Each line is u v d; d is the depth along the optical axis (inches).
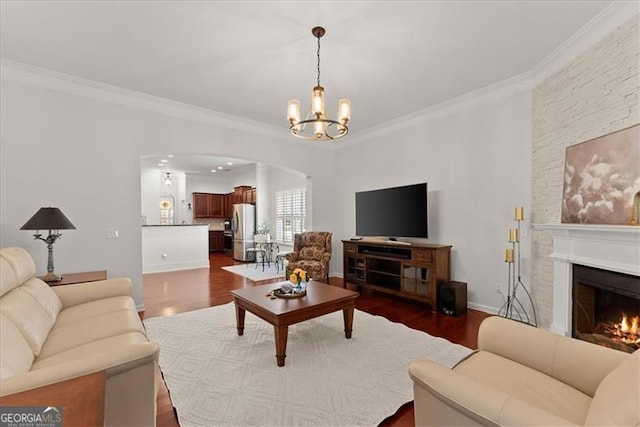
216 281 224.5
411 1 84.0
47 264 125.5
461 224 157.9
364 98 154.3
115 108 146.2
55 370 47.8
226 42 104.3
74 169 135.8
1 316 61.9
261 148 201.2
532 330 63.4
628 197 80.3
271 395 79.9
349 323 116.7
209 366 95.1
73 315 91.4
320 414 72.6
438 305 150.9
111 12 88.3
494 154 144.1
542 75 121.6
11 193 122.7
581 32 96.6
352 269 200.8
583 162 97.2
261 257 320.8
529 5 85.5
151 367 57.9
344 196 233.9
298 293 116.0
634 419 32.6
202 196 401.1
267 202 337.4
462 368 60.8
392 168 195.5
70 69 124.3
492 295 145.7
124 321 86.2
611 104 88.2
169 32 98.4
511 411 38.3
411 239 182.5
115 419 54.2
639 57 79.5
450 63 119.2
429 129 173.5
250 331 123.8
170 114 162.7
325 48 108.1
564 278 100.3
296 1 83.8
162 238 271.3
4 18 90.7
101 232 142.2
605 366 51.6
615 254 81.8
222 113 176.2
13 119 123.0
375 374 90.3
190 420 70.4
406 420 71.7
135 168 151.6
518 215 127.0
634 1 80.3
